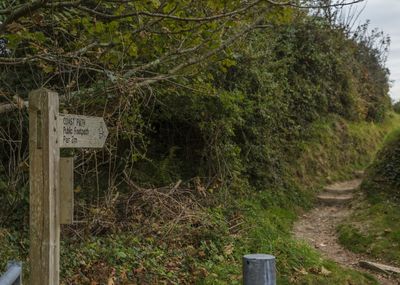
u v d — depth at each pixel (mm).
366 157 16406
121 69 5836
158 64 6371
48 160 3219
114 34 5270
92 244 6293
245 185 10695
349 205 11539
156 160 10070
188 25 5465
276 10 5262
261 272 3090
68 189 3318
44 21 5223
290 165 12867
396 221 9375
